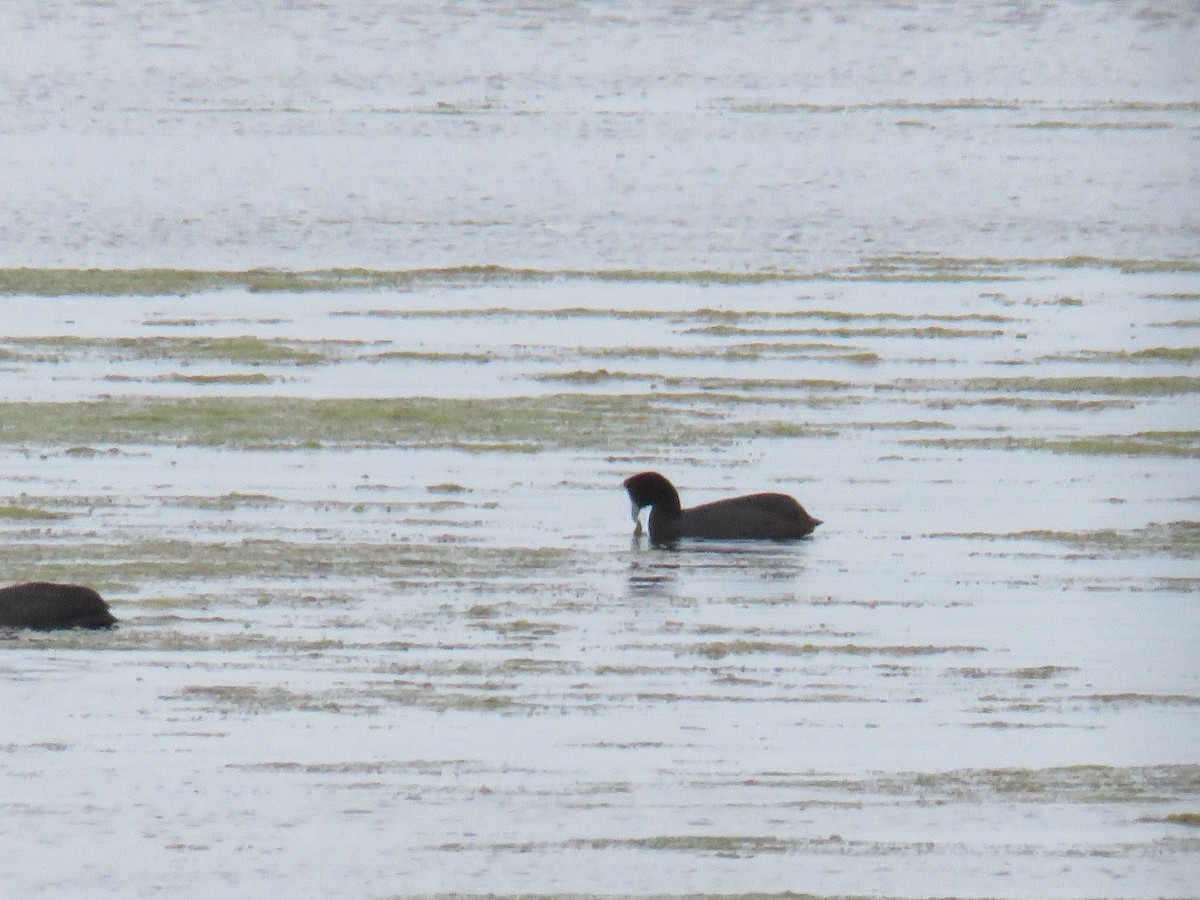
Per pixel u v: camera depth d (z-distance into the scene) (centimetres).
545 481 3759
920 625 2831
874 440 4188
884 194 8362
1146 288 6372
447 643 2684
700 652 2667
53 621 2702
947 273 6612
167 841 1941
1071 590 3047
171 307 5638
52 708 2366
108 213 7375
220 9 14375
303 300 5828
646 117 10644
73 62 12300
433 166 8762
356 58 12850
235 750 2223
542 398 4522
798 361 5072
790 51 13638
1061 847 1942
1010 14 15250
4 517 3369
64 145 9069
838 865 1894
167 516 3406
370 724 2323
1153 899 1820
